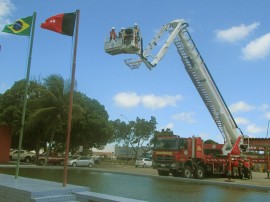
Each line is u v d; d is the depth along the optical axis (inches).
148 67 920.9
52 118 1553.9
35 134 1785.2
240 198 622.8
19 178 554.6
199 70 1034.7
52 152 2001.7
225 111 1088.2
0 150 1636.3
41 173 1080.8
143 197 591.8
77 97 1795.0
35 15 573.3
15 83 1697.8
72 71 502.9
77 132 1827.0
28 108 1619.1
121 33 879.1
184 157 1064.2
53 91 1525.6
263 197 650.8
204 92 1069.1
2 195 457.4
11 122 1625.2
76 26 515.5
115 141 3100.4
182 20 1010.7
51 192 421.7
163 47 960.3
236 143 1123.3
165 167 1075.9
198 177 1079.6
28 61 565.0
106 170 1352.1
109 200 392.2
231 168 1127.0
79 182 826.8
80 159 1691.7
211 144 1151.0
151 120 3097.9
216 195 659.4
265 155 1190.3
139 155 3420.3
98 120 1829.5
